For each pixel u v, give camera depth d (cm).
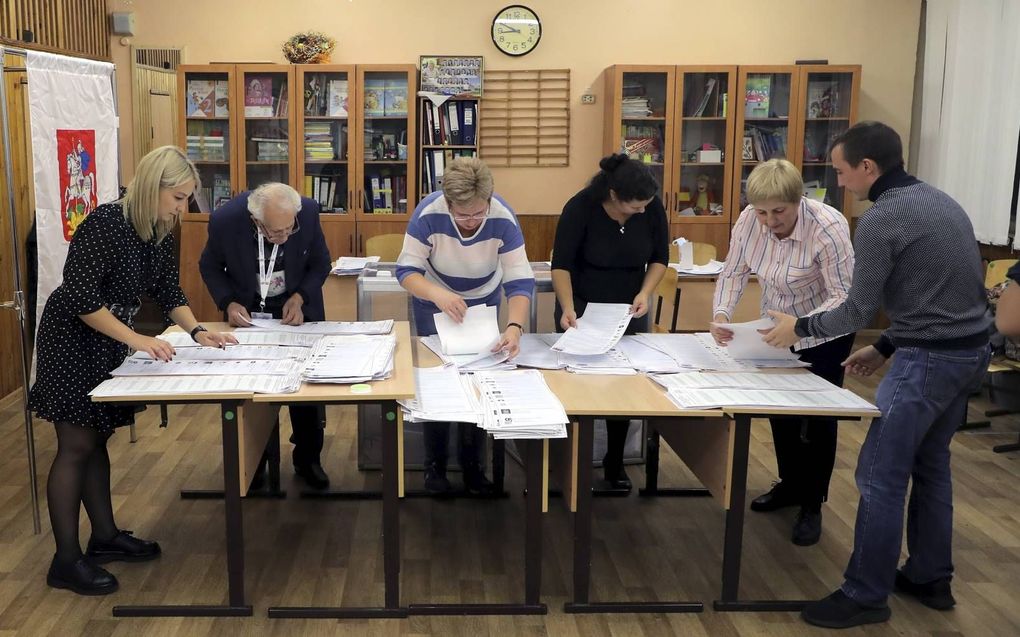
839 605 269
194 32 650
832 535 334
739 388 271
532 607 276
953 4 615
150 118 661
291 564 305
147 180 260
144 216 263
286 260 336
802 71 638
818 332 262
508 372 290
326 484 369
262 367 272
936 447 271
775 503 354
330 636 262
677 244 549
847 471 400
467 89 646
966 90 602
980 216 586
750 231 312
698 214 654
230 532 265
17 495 361
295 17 650
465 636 263
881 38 666
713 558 316
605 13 657
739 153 643
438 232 304
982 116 582
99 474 298
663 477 391
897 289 254
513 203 679
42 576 293
